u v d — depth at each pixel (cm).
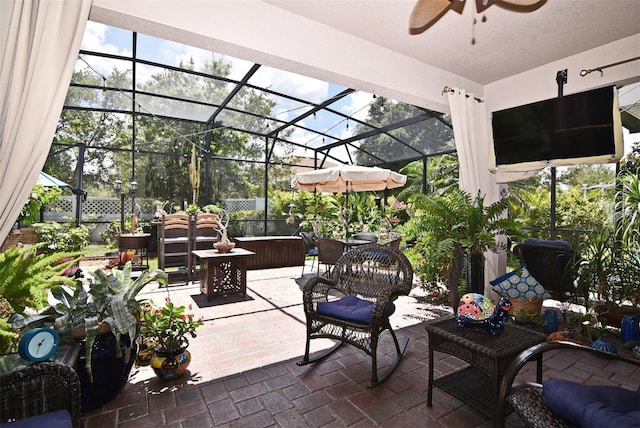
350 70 326
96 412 184
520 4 175
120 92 557
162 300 409
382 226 623
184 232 583
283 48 288
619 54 332
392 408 191
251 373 231
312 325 256
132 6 230
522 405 129
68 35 200
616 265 305
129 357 198
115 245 700
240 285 435
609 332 301
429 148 672
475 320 186
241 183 816
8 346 163
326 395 204
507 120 391
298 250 663
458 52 360
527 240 405
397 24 307
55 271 212
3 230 185
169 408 189
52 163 707
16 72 185
